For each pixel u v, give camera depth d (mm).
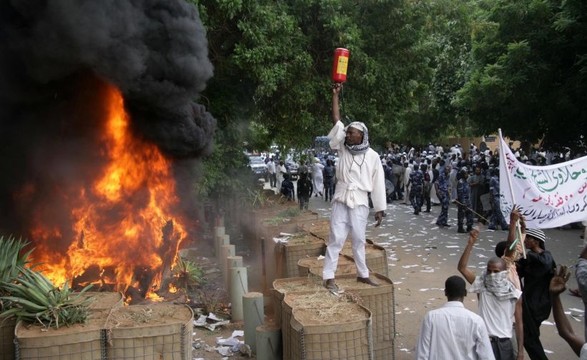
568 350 7621
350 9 14141
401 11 14148
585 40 15977
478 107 18156
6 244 7355
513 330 5961
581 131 17906
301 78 13477
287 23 12352
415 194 21062
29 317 5465
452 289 5004
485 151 35312
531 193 6430
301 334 5422
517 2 16781
